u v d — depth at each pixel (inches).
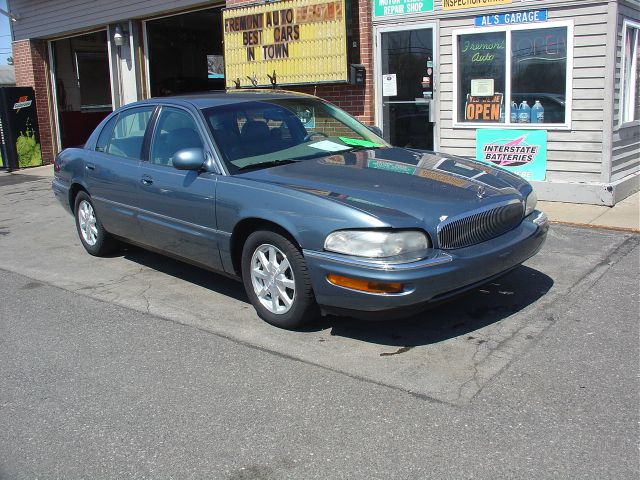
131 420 140.8
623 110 336.5
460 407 137.8
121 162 239.1
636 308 189.5
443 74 364.5
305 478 116.9
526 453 120.4
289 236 175.0
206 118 208.8
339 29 386.3
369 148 221.3
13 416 145.3
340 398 144.7
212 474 120.0
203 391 151.9
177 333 188.4
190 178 203.5
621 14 316.5
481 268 163.9
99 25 581.0
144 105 240.2
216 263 201.5
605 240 264.5
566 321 181.5
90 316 206.8
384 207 161.6
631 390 141.8
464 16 349.4
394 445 125.3
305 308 175.6
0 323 204.4
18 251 300.4
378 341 174.1
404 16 371.6
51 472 123.5
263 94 236.8
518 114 343.3
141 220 229.5
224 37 446.0
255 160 201.0
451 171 192.9
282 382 154.1
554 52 326.3
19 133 625.6
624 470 114.2
